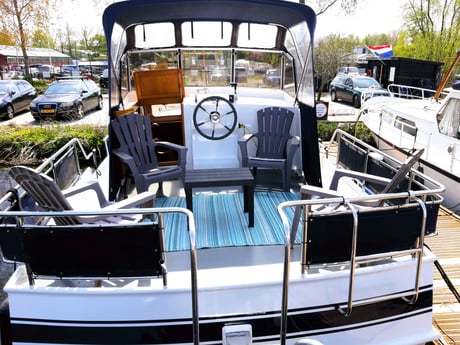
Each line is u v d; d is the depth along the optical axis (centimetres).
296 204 193
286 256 181
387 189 254
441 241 464
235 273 211
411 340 229
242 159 372
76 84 1195
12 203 244
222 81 510
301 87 408
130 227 187
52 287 200
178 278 207
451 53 1941
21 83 1314
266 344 208
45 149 812
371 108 843
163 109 509
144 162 355
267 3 330
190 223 181
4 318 230
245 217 312
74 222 226
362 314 218
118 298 197
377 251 212
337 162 488
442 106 588
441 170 562
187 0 318
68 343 205
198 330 184
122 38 390
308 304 208
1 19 1739
